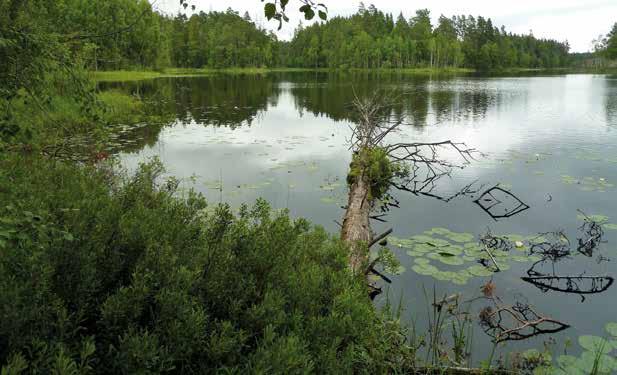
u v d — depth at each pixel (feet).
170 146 39.75
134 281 7.66
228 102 82.28
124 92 76.64
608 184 28.45
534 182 29.55
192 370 7.07
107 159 19.81
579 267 17.21
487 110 70.18
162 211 11.05
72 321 7.14
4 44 10.53
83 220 8.71
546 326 13.30
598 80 173.17
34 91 12.91
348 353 7.95
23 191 10.28
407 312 13.89
